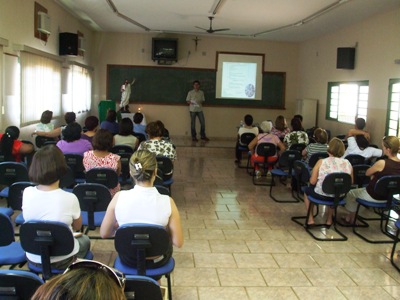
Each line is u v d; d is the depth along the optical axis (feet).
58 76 25.91
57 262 7.39
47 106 23.88
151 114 37.06
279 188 20.63
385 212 16.31
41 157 7.25
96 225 10.08
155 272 7.52
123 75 36.60
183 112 37.22
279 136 24.06
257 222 15.03
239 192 19.58
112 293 2.60
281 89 37.65
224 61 36.86
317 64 33.06
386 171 13.24
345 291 9.91
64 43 25.84
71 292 2.54
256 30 31.50
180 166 25.95
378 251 12.55
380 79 23.36
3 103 17.84
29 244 7.13
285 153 18.20
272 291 9.77
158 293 5.51
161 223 7.30
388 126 22.53
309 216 14.40
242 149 26.81
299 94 37.06
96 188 9.71
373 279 10.61
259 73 37.29
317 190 13.79
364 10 22.67
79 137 15.07
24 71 20.02
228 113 37.52
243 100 37.45
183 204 17.13
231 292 9.64
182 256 11.63
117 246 7.16
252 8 23.80
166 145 15.53
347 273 10.92
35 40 21.80
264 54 37.14
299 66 37.22
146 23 30.68
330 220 14.67
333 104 30.12
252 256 11.84
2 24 17.51
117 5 24.72
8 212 10.34
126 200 7.30
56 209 7.32
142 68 36.55
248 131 26.37
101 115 34.53
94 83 36.60
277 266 11.21
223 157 30.09
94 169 11.69
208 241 12.90
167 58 35.27
